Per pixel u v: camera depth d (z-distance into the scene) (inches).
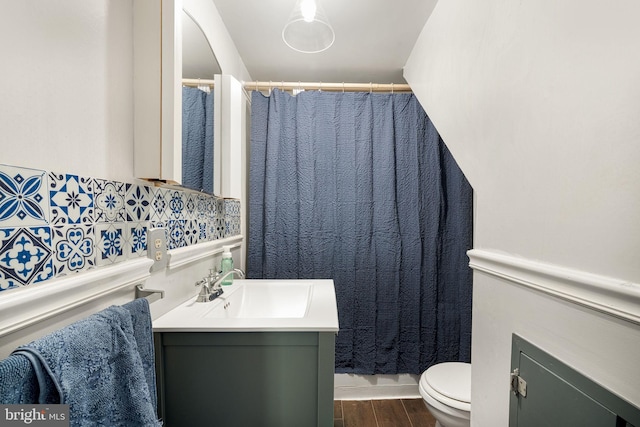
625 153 16.6
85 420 18.5
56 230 21.3
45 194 20.5
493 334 30.4
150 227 33.6
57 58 21.2
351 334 69.9
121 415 21.5
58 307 21.2
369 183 70.0
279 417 36.0
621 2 16.8
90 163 24.5
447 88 44.3
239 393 35.8
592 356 18.7
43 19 20.1
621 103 16.8
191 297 44.8
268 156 68.3
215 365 35.5
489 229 31.2
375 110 70.8
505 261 27.2
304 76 77.2
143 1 29.3
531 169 24.6
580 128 19.6
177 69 30.8
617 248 17.1
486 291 31.8
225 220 59.7
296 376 36.0
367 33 59.0
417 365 69.8
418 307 70.0
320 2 48.8
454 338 70.7
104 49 25.8
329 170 69.9
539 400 23.2
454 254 71.1
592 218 18.7
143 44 29.4
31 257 19.4
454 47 41.5
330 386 35.3
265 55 67.6
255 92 69.4
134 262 29.8
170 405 35.5
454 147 41.6
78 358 18.3
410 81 66.9
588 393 18.8
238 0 50.3
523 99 25.7
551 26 22.2
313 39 52.0
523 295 25.5
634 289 15.9
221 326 34.6
